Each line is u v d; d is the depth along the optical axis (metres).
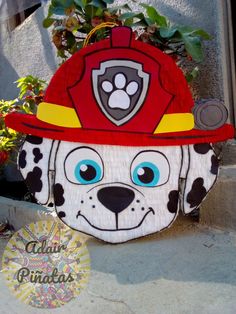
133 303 0.50
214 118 0.64
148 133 0.65
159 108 0.64
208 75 0.83
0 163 1.01
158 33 0.78
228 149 0.81
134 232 0.66
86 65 0.64
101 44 0.64
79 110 0.64
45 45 1.19
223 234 0.67
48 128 0.65
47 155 0.66
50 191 0.66
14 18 1.34
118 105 0.64
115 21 0.79
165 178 0.66
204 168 0.66
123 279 0.56
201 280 0.54
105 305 0.50
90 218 0.66
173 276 0.55
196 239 0.66
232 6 0.83
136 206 0.66
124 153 0.66
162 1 0.89
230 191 0.67
